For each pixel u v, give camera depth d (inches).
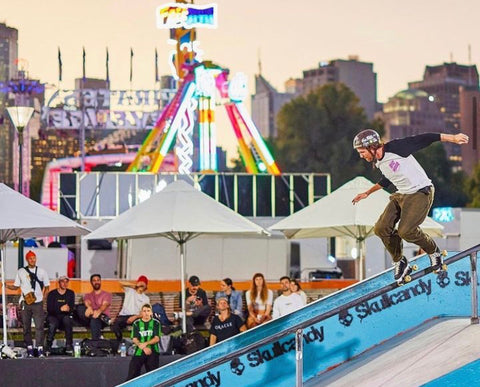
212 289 1459.2
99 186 2014.0
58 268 1549.0
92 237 1103.0
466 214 1841.8
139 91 5103.3
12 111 1261.1
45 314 1142.3
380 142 606.2
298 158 5561.0
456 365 597.9
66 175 2021.4
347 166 5497.1
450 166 6210.6
